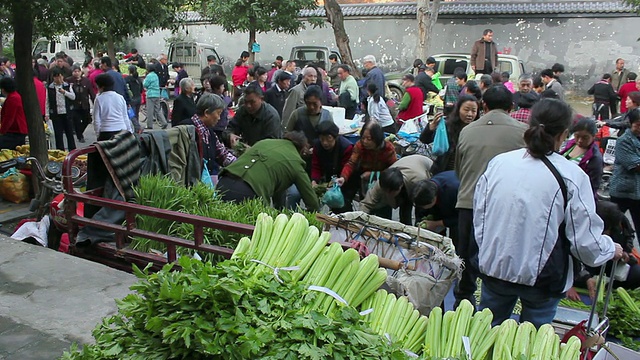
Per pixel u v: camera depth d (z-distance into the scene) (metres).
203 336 2.09
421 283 3.31
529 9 20.41
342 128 8.05
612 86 15.88
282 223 2.74
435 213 4.80
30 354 3.33
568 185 2.80
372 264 2.66
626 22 19.70
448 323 2.57
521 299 3.05
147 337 2.25
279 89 9.21
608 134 8.80
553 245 2.85
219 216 4.44
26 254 4.62
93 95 11.84
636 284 4.25
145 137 5.11
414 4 21.97
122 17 6.83
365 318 2.58
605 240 2.81
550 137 2.83
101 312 3.79
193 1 8.64
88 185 4.84
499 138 4.22
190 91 7.72
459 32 21.53
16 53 7.20
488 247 2.99
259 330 2.17
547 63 20.83
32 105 7.40
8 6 6.20
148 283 2.31
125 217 4.57
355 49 23.11
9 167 7.55
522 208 2.85
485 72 14.74
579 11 19.95
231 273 2.34
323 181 6.02
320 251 2.67
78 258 4.59
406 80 10.45
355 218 3.75
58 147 10.96
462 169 4.38
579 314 3.80
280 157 4.90
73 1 6.34
